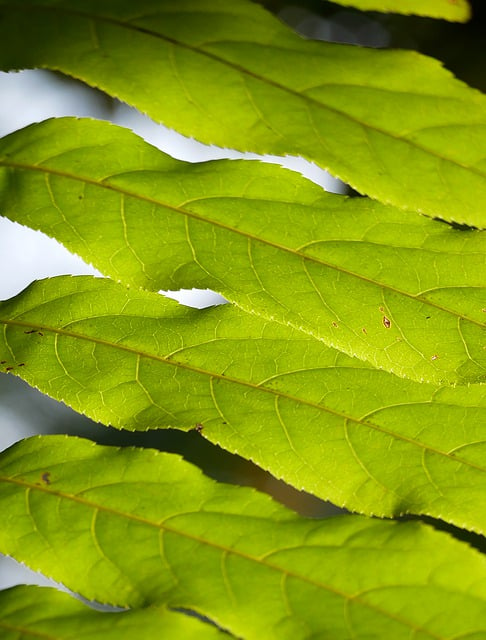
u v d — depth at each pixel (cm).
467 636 37
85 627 38
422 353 38
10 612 38
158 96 38
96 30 38
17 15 38
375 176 37
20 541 38
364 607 37
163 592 38
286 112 38
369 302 38
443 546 38
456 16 38
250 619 37
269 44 38
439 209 37
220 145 38
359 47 38
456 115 38
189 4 38
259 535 38
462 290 38
